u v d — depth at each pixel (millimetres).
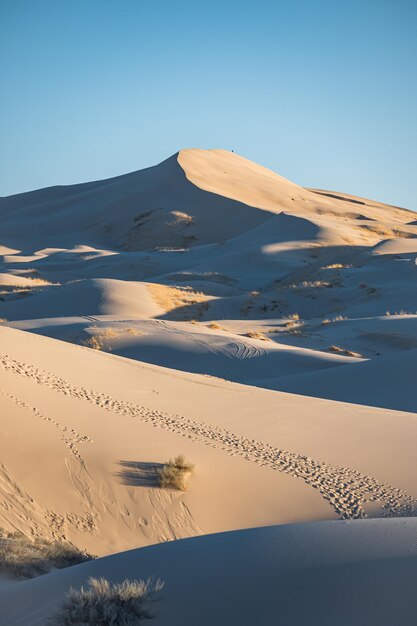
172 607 9922
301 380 53750
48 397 29000
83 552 19609
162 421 30250
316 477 26609
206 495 24156
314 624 8922
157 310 96812
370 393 49156
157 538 21891
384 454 29516
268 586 10000
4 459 23016
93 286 101312
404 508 24328
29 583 12336
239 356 63469
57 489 22594
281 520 23672
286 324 86062
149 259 159000
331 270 116562
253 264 139625
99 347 67000
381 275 108125
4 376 29562
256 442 29609
